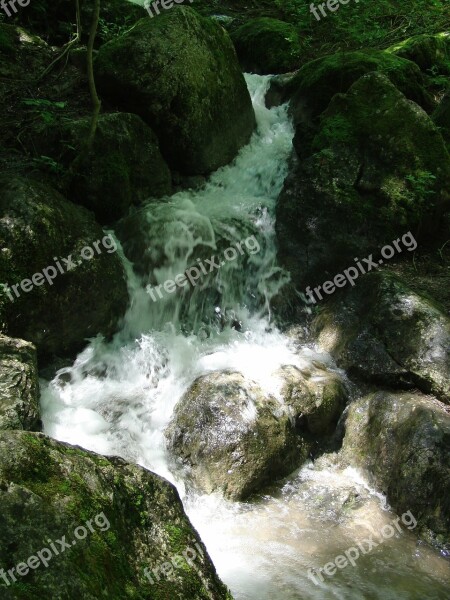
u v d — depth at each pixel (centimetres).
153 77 577
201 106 595
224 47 642
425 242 559
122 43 589
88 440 414
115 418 437
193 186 607
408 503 385
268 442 414
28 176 507
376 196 541
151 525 275
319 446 448
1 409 359
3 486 239
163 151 599
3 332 422
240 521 387
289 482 421
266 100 741
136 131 564
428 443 389
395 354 455
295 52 813
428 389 437
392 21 901
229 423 415
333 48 854
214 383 438
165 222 529
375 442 422
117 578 244
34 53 652
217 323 535
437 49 785
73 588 226
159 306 516
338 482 422
